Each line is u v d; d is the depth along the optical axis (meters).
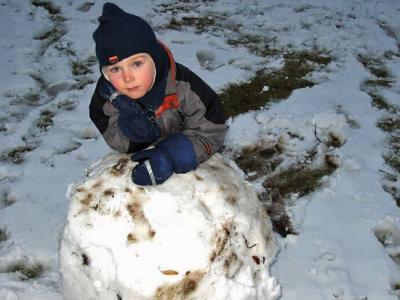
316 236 1.91
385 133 2.41
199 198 1.36
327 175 2.19
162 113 1.46
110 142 1.52
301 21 3.20
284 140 2.34
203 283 1.32
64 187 2.10
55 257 1.81
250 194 1.48
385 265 1.81
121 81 1.33
